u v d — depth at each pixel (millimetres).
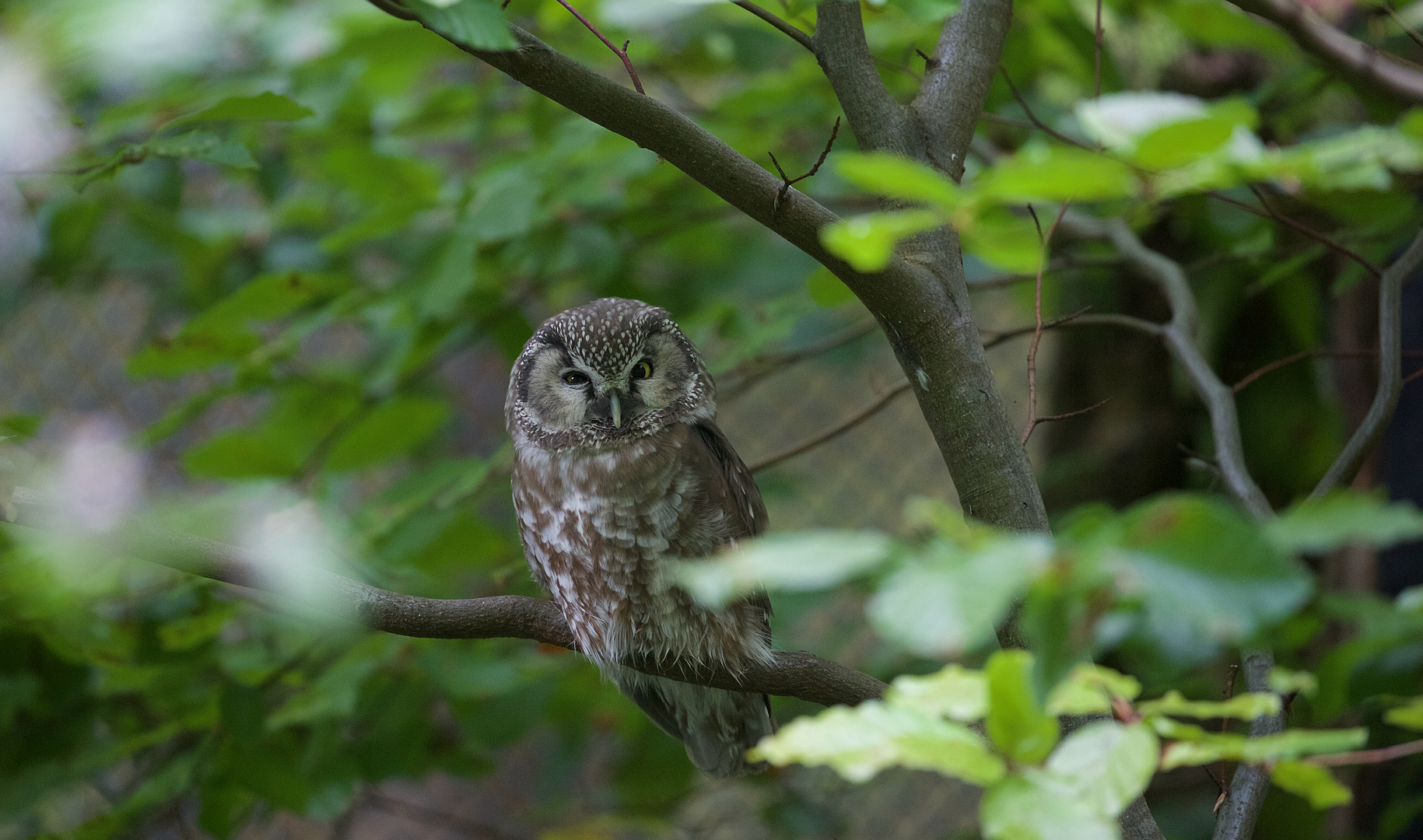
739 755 7820
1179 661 4480
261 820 8508
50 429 7344
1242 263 7996
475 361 13070
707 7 7816
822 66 5410
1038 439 11328
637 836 11258
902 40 7625
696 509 7039
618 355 7219
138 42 4379
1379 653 4758
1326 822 7582
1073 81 9195
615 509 7027
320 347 11781
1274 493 8992
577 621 7160
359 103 8797
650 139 4695
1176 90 9133
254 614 7820
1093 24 8141
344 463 8375
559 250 8273
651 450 7094
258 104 5074
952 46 5496
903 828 12773
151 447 8422
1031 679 2525
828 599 8742
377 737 7938
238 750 7406
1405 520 2057
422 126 9555
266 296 7832
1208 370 6418
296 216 9867
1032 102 8281
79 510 4777
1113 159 2621
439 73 10562
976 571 2090
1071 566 2119
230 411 12297
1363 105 7688
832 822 9969
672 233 9375
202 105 7770
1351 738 2672
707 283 10188
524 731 8172
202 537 5020
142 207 8914
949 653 2217
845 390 14539
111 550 4812
